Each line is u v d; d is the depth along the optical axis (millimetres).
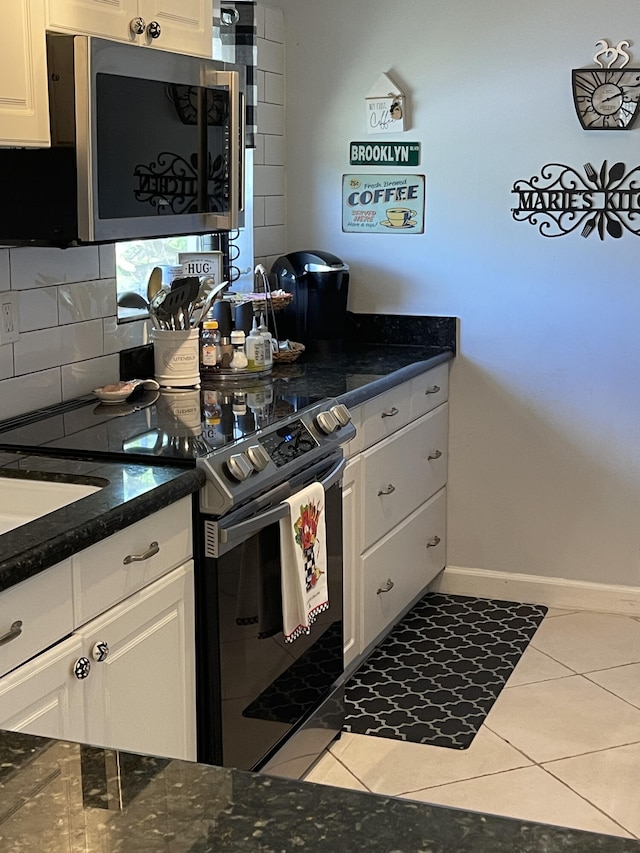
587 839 824
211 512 2303
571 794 2795
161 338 3143
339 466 2902
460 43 3871
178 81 2602
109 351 3148
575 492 4008
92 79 2234
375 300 4133
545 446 4016
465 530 4172
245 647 2477
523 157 3867
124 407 2889
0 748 973
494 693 3375
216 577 2332
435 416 3955
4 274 2656
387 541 3551
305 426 2768
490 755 3006
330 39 4023
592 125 3748
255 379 3346
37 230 2334
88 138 2250
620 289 3834
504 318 3980
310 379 3352
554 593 4094
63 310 2916
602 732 3123
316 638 2881
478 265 3982
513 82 3836
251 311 3512
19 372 2750
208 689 2391
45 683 1803
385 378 3367
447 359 3986
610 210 3793
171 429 2588
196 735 2387
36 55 2172
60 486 2186
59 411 2838
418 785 2854
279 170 4121
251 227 3941
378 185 4051
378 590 3494
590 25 3717
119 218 2402
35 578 1764
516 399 4020
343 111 4051
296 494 2617
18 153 2311
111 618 1997
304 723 2838
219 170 2840
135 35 2502
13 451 2441
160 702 2215
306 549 2619
